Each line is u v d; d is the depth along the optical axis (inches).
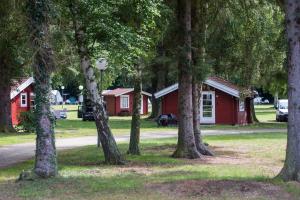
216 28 905.5
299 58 502.0
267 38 1011.9
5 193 479.2
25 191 485.4
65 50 742.5
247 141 1140.5
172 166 690.2
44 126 562.3
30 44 560.1
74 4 685.9
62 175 582.2
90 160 758.5
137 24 729.0
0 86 1478.8
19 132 1480.1
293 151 503.5
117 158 715.4
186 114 818.2
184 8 818.2
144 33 748.6
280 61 1353.3
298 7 499.2
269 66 1433.3
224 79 1942.7
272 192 450.6
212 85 1893.5
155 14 717.3
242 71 1064.2
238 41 929.5
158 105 2262.6
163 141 1143.6
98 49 719.1
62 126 1796.3
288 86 510.0
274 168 668.7
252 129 1643.7
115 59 751.1
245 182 490.6
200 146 864.3
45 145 561.9
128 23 722.2
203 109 1930.4
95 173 610.5
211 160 781.3
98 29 685.9
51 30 625.6
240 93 1385.3
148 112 3065.9
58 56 701.9
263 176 562.6
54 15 575.2
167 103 1947.6
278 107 2158.0
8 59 1152.2
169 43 848.3
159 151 911.0
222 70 1029.2
